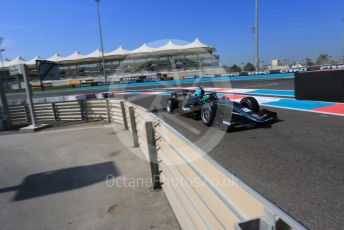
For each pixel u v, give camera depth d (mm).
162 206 3053
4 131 8992
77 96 9609
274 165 3602
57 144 6488
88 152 5504
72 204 3303
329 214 2410
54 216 3049
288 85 14461
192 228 2188
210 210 1746
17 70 8461
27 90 8562
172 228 2617
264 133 5266
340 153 3844
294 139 4688
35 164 5035
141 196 3348
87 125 8727
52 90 31844
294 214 2443
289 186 2977
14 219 3049
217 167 1651
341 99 7832
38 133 8148
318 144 4312
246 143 4695
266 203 1175
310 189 2879
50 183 4027
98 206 3191
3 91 9219
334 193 2760
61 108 10102
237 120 5676
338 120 5789
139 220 2811
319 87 8469
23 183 4125
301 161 3664
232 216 1404
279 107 8133
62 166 4777
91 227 2768
